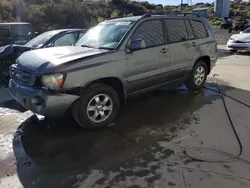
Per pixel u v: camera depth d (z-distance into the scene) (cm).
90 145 299
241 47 1014
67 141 309
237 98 469
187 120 369
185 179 230
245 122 359
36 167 255
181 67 455
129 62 356
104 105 344
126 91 366
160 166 253
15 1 2120
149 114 396
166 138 313
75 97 302
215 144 295
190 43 466
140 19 385
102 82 346
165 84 440
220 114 390
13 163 263
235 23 2795
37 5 2358
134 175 239
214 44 530
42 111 292
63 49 362
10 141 311
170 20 434
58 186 225
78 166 256
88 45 391
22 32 926
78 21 2469
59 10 2373
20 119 380
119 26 391
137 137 318
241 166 249
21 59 348
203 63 520
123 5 3838
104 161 264
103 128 345
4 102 463
